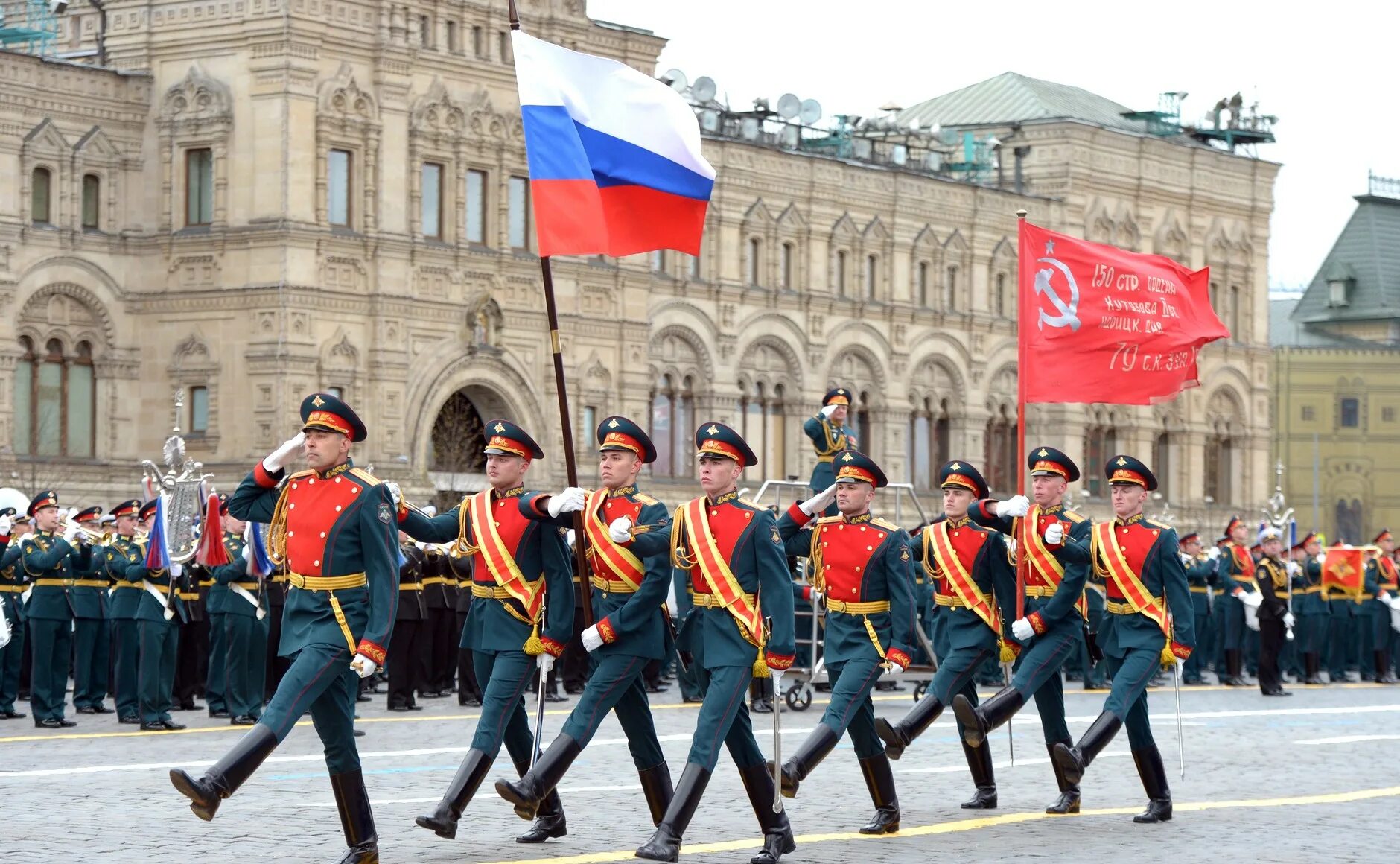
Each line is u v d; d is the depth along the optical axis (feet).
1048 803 102.94
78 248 277.64
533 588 82.79
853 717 89.40
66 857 80.89
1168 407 417.69
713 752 80.38
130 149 283.18
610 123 86.79
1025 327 113.60
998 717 96.02
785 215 351.05
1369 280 599.98
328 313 279.49
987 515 96.27
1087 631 99.14
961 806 100.22
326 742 77.36
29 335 273.54
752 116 356.38
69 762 115.34
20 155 271.08
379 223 284.82
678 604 90.84
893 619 88.38
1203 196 422.00
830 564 89.86
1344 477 588.91
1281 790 109.60
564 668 171.01
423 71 291.58
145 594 136.67
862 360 365.81
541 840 86.17
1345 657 219.20
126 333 282.97
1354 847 87.71
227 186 278.67
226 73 279.28
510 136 303.07
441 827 79.41
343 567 76.84
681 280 333.42
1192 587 213.05
